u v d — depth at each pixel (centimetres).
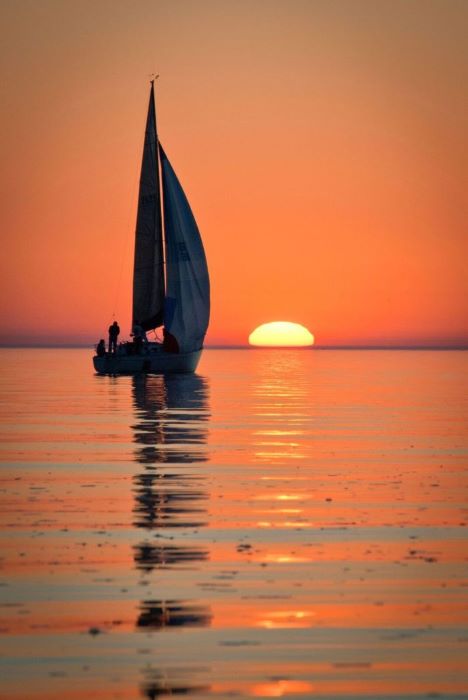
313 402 15562
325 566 4791
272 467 8062
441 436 10494
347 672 3494
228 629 3884
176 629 3884
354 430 11094
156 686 3378
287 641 3762
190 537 5403
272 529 5625
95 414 12825
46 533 5481
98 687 3366
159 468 7956
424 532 5572
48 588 4403
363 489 7006
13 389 18562
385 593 4347
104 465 8112
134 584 4462
